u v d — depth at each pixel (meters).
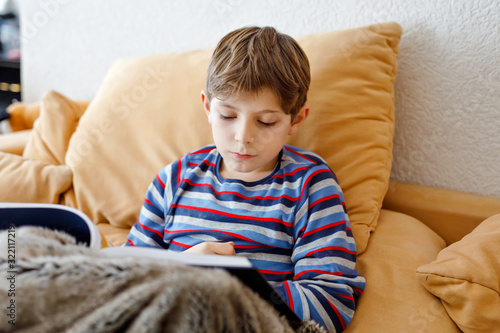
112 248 0.46
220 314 0.36
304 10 1.04
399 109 0.99
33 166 1.01
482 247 0.66
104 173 0.99
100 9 1.35
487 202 0.88
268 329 0.41
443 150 0.96
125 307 0.35
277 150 0.70
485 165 0.91
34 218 0.57
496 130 0.89
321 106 0.87
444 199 0.92
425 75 0.94
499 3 0.83
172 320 0.36
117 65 1.13
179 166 0.84
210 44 1.20
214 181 0.79
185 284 0.36
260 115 0.67
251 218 0.73
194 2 1.18
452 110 0.93
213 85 0.69
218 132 0.70
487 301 0.59
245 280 0.42
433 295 0.67
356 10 0.98
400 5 0.93
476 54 0.87
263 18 1.10
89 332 0.35
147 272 0.37
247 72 0.66
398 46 0.91
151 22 1.27
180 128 0.95
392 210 0.97
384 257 0.76
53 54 1.49
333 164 0.85
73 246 0.43
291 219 0.72
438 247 0.83
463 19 0.87
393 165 1.03
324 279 0.66
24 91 1.60
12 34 1.85
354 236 0.79
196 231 0.76
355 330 0.63
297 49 0.74
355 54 0.88
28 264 0.38
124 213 0.96
